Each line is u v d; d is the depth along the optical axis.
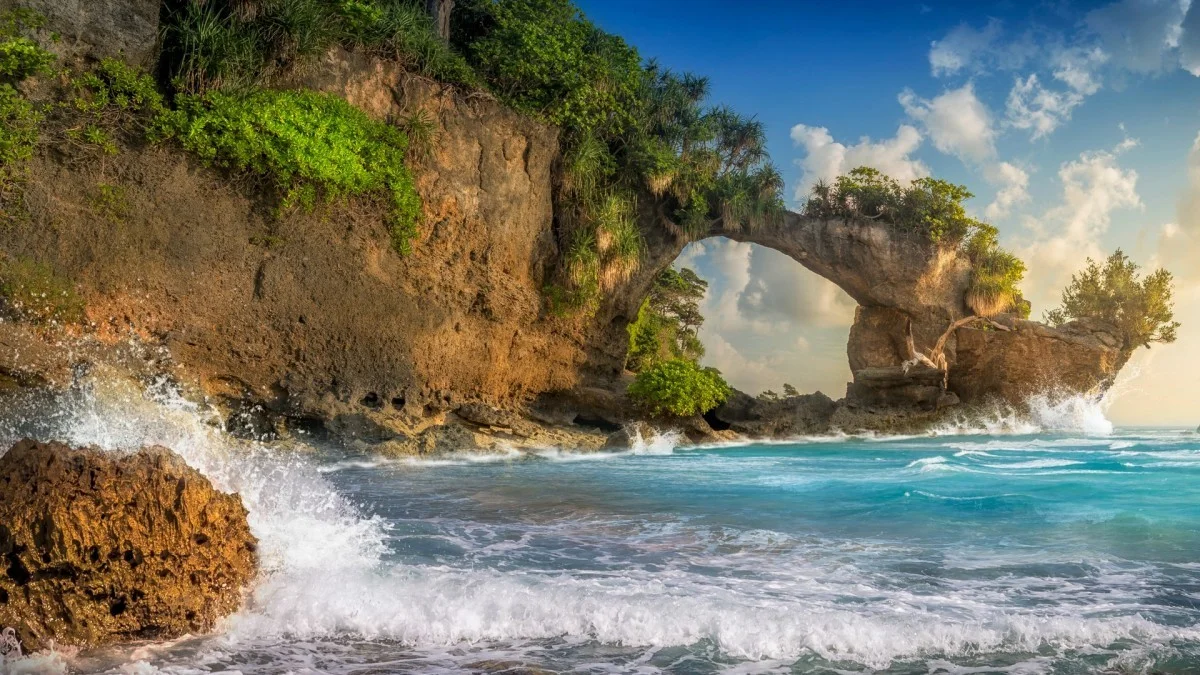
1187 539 7.02
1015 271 33.34
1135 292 36.12
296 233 18.81
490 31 25.55
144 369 16.33
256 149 17.42
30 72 14.43
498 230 23.34
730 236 32.19
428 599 5.10
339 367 19.83
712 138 29.38
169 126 16.53
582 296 24.94
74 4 15.48
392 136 20.27
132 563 4.60
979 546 6.91
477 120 22.81
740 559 6.50
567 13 27.12
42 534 4.35
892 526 7.95
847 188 33.44
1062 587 5.49
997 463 14.43
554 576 5.84
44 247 15.34
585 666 4.19
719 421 30.00
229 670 4.13
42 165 15.34
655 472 14.38
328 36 19.12
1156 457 15.02
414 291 21.28
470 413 21.94
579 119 24.69
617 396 26.12
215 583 4.96
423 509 9.50
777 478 12.71
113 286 16.17
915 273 32.91
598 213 25.39
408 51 21.28
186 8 17.70
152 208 16.64
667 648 4.46
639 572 6.02
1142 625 4.55
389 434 19.17
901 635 4.43
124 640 4.55
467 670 4.14
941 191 33.12
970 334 33.25
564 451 20.62
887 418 29.98
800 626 4.53
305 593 5.22
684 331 44.44
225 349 18.03
